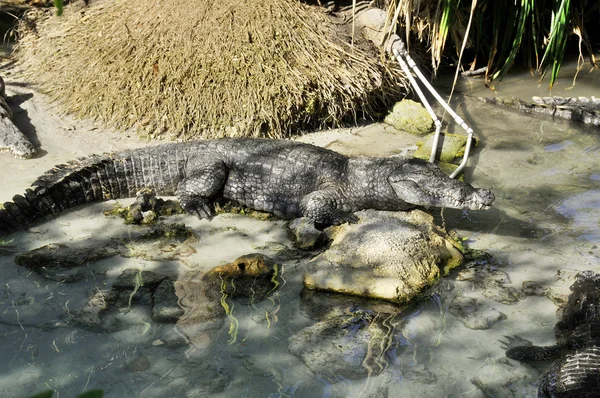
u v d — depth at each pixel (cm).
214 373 399
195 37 733
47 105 730
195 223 571
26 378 389
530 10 846
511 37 892
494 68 929
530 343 431
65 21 836
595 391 368
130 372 397
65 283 481
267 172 595
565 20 814
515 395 387
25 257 505
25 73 796
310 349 423
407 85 799
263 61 710
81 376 393
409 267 488
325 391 386
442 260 516
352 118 749
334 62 734
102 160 602
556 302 472
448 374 403
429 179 562
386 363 411
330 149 684
